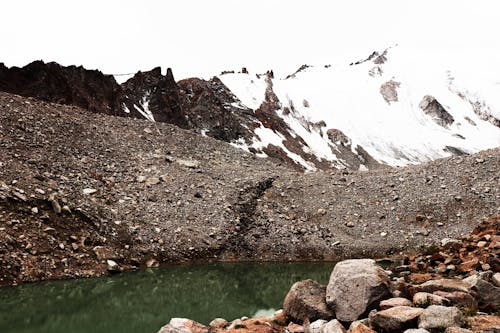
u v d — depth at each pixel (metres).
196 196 39.66
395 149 182.12
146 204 36.41
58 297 22.03
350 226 39.72
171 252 32.28
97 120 51.28
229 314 20.09
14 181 30.25
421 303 12.71
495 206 38.94
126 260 29.62
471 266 18.66
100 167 40.00
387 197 43.00
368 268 14.04
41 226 27.67
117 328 17.56
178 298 23.25
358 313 13.24
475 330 10.83
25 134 39.25
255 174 48.09
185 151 52.19
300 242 36.91
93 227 30.50
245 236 36.41
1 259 24.06
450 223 38.53
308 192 44.75
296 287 14.84
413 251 36.09
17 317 18.67
